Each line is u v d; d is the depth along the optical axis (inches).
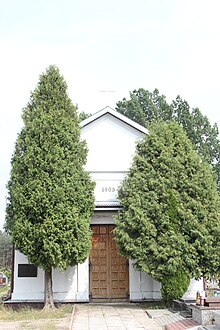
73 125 759.7
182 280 705.0
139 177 751.1
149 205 727.1
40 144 724.7
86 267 812.0
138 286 816.9
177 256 701.3
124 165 860.0
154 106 1888.5
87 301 799.1
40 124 733.3
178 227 719.1
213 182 763.4
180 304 671.8
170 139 776.3
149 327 571.8
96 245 834.8
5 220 753.6
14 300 791.7
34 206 689.6
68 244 689.6
